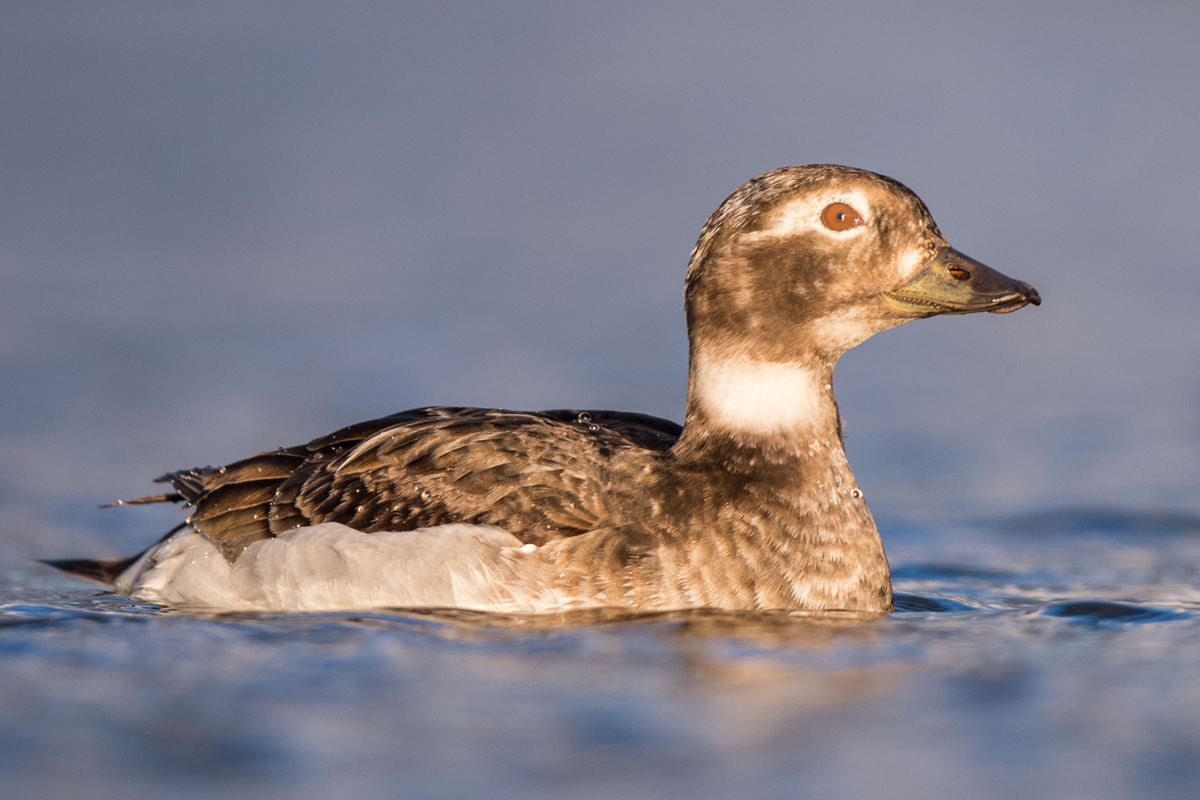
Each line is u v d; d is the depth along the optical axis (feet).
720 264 38.27
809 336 38.06
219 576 38.73
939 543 48.37
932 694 30.25
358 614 36.17
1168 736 27.89
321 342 74.90
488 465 38.06
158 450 58.08
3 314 77.56
